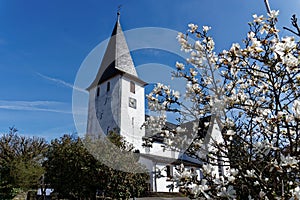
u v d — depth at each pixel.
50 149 11.08
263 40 2.25
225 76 2.89
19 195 14.27
